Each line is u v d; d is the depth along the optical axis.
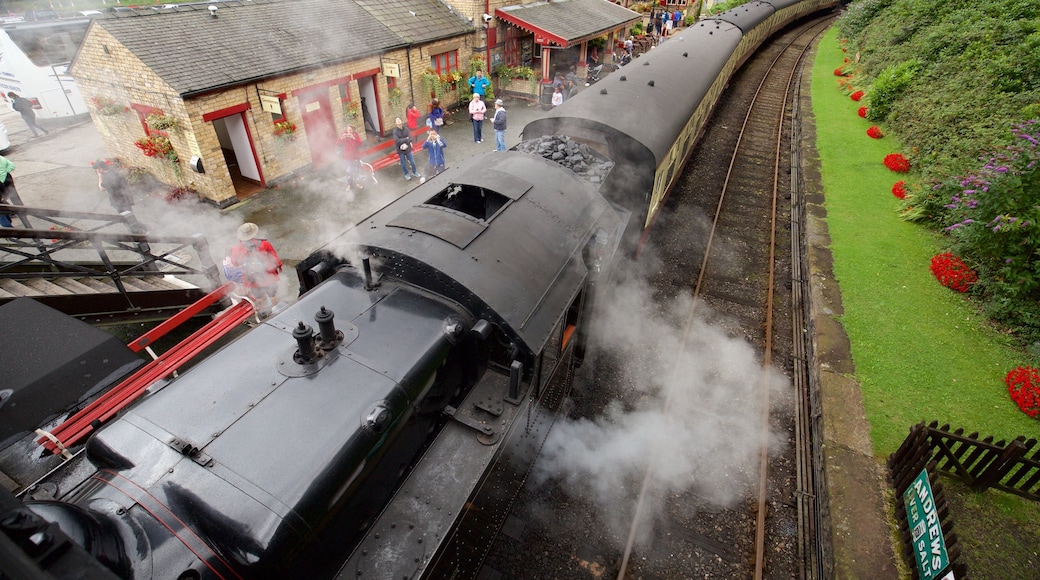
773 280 8.35
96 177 11.46
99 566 1.52
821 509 4.86
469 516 3.45
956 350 6.38
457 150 13.30
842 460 5.02
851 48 20.89
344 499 2.75
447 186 4.72
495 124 12.16
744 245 9.29
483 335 3.45
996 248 6.80
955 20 14.28
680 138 8.59
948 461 4.80
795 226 9.76
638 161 6.65
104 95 10.16
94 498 2.41
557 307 3.99
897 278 7.68
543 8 17.83
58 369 4.06
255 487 2.45
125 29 9.26
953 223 8.23
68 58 11.43
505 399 3.69
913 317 6.91
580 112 6.95
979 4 14.20
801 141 13.00
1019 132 7.00
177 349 5.04
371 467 2.92
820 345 6.45
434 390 3.40
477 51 16.34
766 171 12.27
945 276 7.43
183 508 2.37
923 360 6.21
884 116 13.70
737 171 12.20
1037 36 10.62
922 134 11.16
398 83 13.68
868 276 7.72
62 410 4.00
